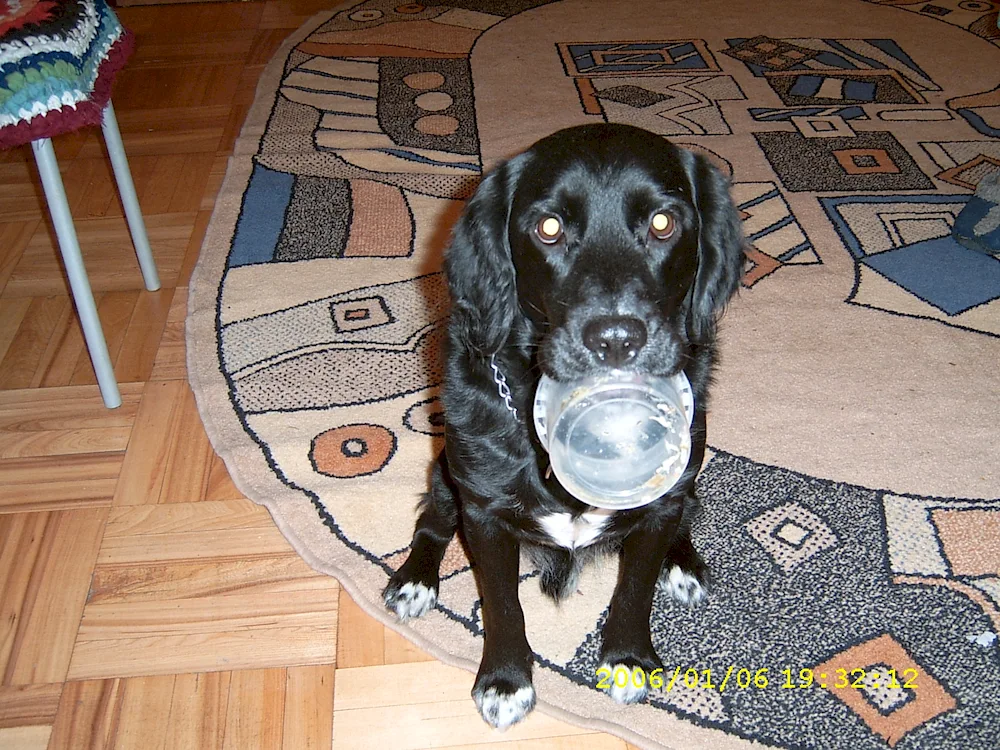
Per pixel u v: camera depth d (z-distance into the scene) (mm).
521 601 885
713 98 1788
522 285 743
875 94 1799
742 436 1041
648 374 662
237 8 2311
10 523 972
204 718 800
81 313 1063
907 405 1081
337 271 1332
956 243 1352
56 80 931
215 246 1385
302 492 993
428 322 1229
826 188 1488
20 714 805
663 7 2232
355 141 1657
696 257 755
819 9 2207
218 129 1740
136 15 2268
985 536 928
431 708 803
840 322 1209
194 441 1069
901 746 757
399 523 961
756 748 760
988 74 1876
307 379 1142
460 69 1928
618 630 815
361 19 2199
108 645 858
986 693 791
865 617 853
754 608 864
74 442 1070
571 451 649
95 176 1596
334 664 839
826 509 956
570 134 735
